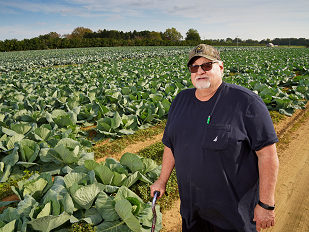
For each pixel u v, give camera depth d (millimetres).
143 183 4625
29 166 5363
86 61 33281
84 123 8188
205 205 2057
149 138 7340
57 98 10328
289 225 3818
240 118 1878
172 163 2482
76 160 5180
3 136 6227
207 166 1948
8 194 4777
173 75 16062
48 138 6414
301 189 4676
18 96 10500
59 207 3268
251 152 1940
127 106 9289
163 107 8391
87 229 3385
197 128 2025
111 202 3506
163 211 4199
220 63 2076
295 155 6004
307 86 12086
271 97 9562
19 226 3115
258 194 2051
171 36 152250
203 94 2105
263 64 21969
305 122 8172
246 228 1988
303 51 45688
